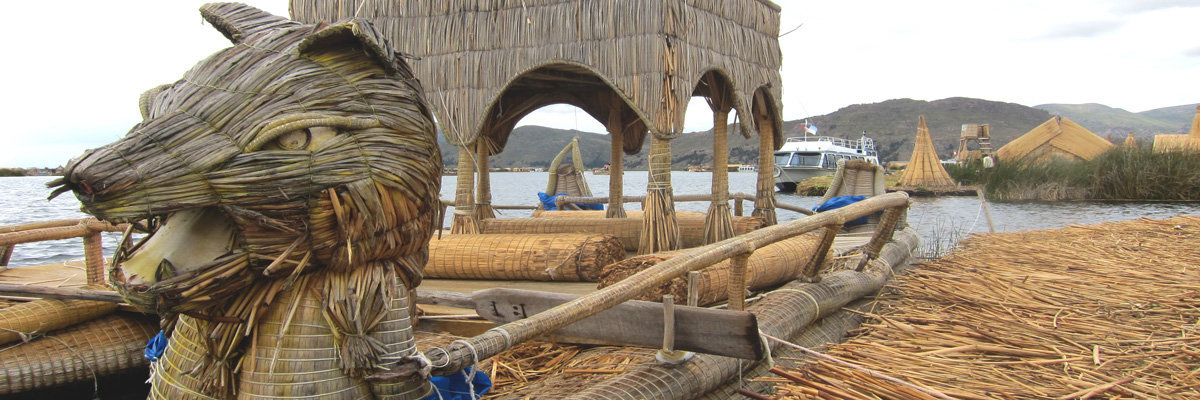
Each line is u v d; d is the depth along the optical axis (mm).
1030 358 4562
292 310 2518
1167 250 8906
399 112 2549
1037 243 9555
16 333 4758
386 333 2654
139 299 2344
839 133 141375
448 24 7062
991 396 3785
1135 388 3945
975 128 56906
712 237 7688
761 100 8523
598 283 5914
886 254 7871
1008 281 6844
